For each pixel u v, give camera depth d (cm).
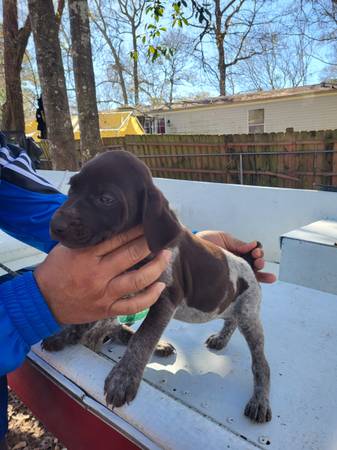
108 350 58
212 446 36
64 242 35
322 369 55
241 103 653
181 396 49
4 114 345
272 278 67
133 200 39
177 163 395
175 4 175
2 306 36
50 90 218
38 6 209
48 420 56
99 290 36
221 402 48
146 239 38
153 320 45
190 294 50
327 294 81
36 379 56
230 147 359
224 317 56
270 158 338
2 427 58
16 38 327
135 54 211
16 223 58
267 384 49
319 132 311
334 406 47
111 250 36
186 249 49
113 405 41
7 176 58
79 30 218
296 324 68
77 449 51
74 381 47
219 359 57
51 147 226
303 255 99
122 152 41
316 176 319
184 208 152
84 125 228
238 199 137
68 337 52
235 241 68
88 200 37
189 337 64
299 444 42
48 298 37
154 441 38
